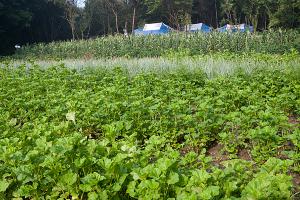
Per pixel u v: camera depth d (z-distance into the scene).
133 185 3.59
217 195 3.39
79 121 6.80
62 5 44.12
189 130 5.89
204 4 54.91
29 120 7.61
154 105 6.67
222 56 15.19
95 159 3.97
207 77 11.21
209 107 6.30
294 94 8.09
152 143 4.73
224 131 6.17
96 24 55.41
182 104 6.71
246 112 6.22
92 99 7.74
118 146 4.61
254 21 36.75
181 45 22.91
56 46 28.06
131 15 51.16
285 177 3.38
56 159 4.01
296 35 24.50
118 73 11.59
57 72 12.21
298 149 5.32
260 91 8.78
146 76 10.49
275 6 41.56
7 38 40.53
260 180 3.24
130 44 25.03
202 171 3.53
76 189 3.95
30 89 9.68
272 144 5.11
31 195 4.07
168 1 45.94
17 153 4.25
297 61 12.97
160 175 3.56
